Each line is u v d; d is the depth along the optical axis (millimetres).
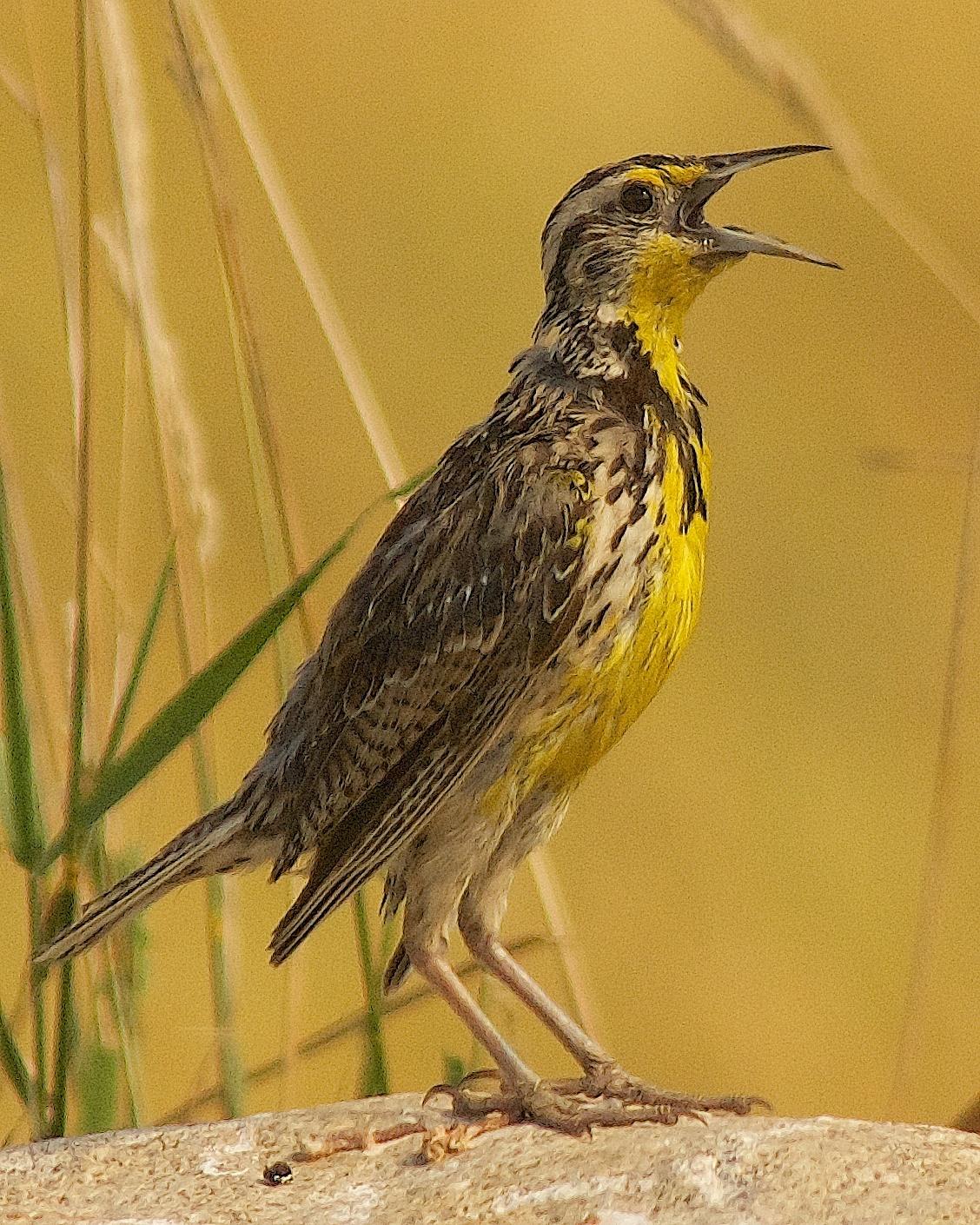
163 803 11977
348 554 13062
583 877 12430
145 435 12250
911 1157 6574
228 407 13500
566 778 8039
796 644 13945
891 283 15172
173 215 14000
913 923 12453
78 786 7344
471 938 8062
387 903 7973
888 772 13164
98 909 7590
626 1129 7320
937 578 14164
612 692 7875
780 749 13344
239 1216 6680
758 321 15117
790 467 14508
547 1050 11648
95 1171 7070
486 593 7820
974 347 14969
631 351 8266
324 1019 11352
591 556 7770
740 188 15305
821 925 12320
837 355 14953
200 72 8188
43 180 13695
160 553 12164
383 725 7883
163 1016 10930
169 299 13781
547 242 8492
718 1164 6566
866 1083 11555
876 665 13883
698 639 13953
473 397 13836
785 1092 11438
